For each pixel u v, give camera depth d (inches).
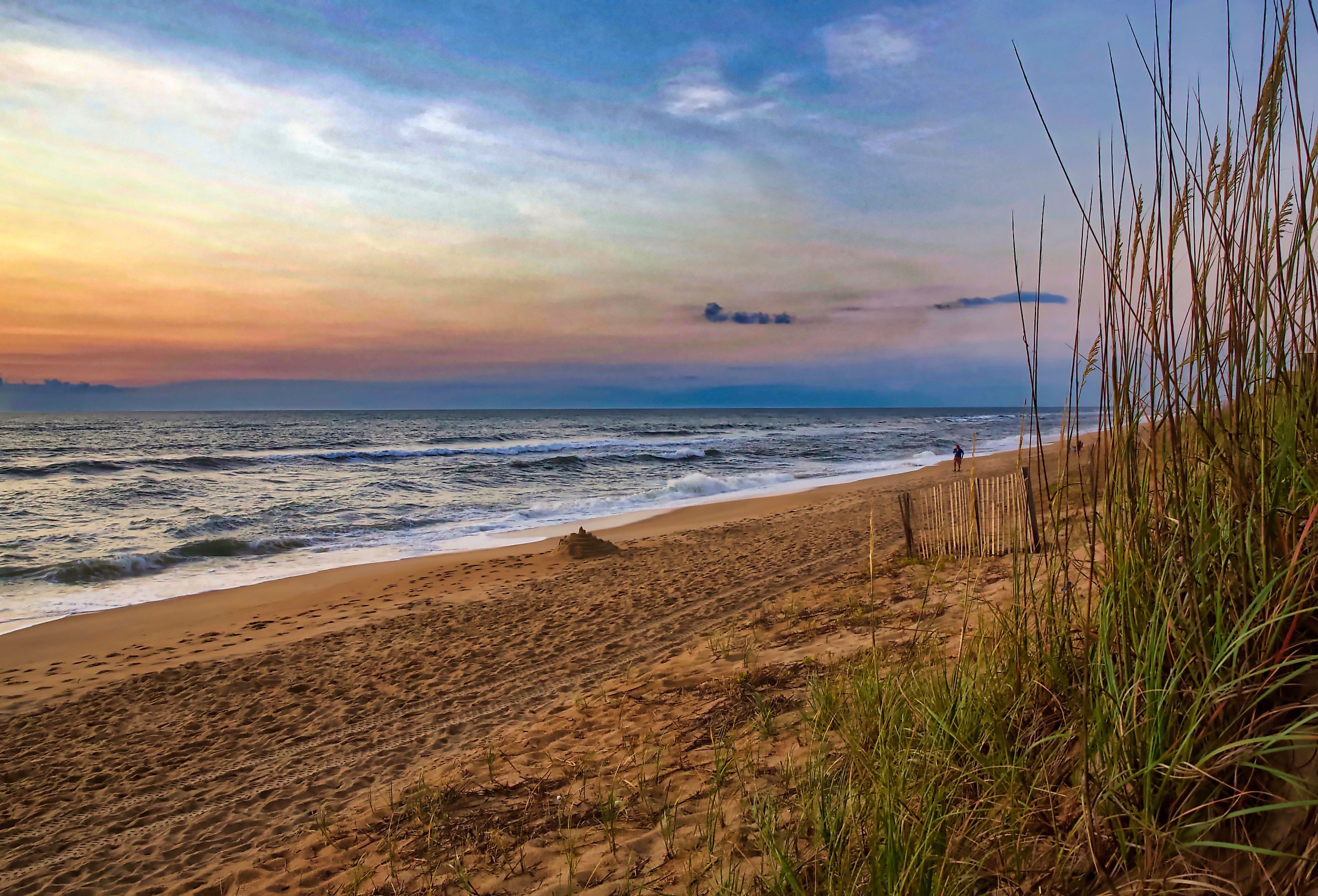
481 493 1031.6
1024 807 72.3
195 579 518.9
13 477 1101.7
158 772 217.3
